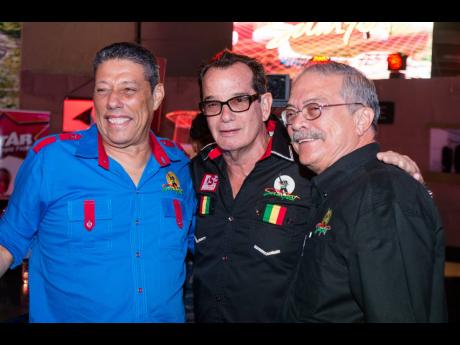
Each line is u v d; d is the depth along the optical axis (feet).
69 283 5.90
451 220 22.65
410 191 4.71
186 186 7.04
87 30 24.43
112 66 6.04
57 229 5.98
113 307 5.89
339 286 4.79
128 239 6.08
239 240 6.54
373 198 4.68
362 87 5.26
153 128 16.61
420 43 23.56
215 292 6.55
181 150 7.39
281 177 6.68
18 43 22.94
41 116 18.40
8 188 17.79
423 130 23.07
